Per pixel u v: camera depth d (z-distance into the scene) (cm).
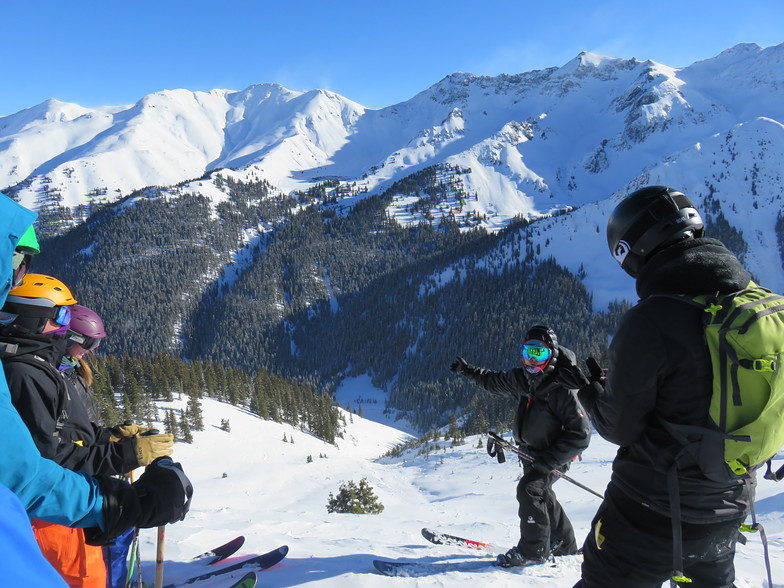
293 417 9812
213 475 6084
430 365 18525
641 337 175
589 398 206
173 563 381
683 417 173
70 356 292
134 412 7044
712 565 195
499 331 18488
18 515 67
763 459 165
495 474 3828
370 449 10288
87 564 239
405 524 686
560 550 408
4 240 97
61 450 210
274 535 479
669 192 186
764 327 157
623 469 195
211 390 9631
